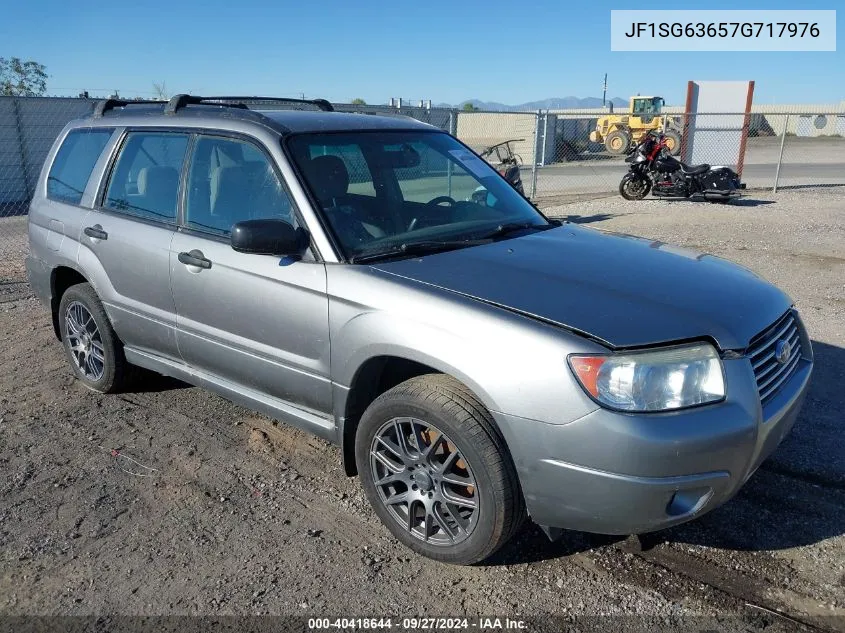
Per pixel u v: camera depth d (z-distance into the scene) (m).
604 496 2.68
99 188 4.67
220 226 3.88
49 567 3.18
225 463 4.09
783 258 9.22
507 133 34.41
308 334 3.41
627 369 2.66
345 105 13.23
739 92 18.58
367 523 3.52
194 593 3.02
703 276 3.35
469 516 3.06
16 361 5.70
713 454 2.69
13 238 12.05
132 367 4.88
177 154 4.20
